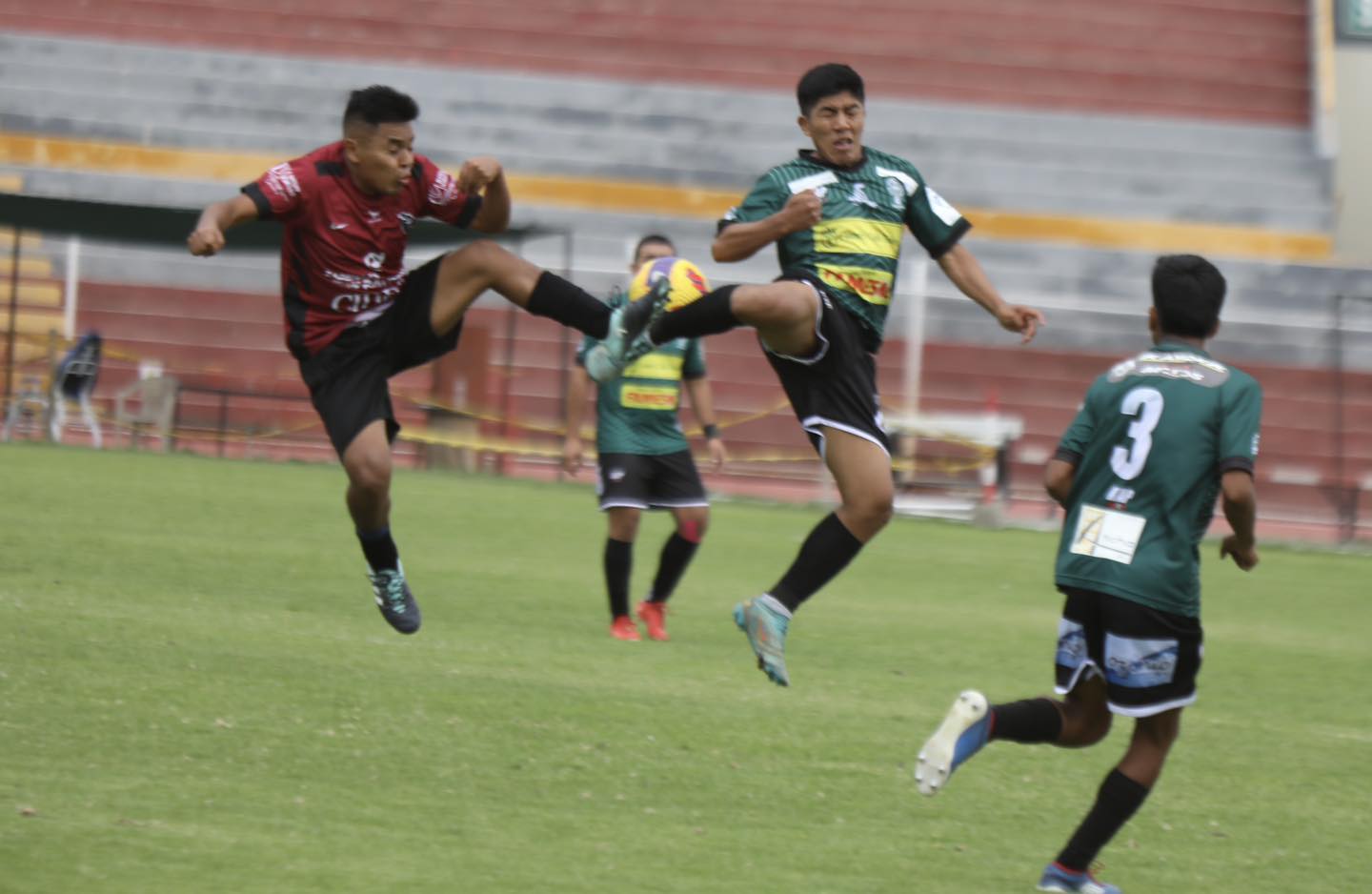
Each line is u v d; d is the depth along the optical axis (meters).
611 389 33.16
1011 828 20.08
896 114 104.81
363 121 21.23
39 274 91.25
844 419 21.05
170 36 104.44
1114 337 91.69
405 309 21.97
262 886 15.71
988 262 99.00
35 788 18.50
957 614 39.28
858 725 25.23
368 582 36.53
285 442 79.06
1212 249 102.06
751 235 20.64
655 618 33.38
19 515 44.34
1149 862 19.08
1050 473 18.69
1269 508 82.69
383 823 18.28
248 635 28.83
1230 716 28.25
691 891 16.56
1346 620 42.06
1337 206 106.44
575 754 22.11
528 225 65.44
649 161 101.56
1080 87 107.75
